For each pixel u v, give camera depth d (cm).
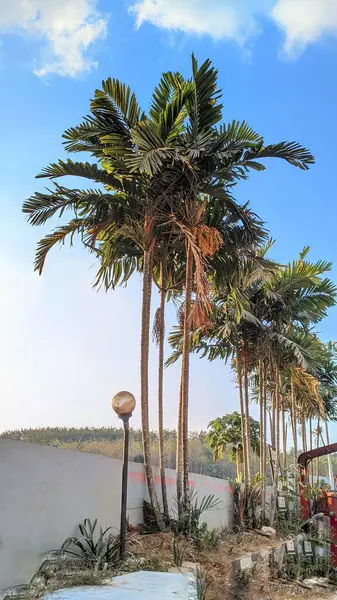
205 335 1658
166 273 1200
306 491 1517
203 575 690
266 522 1444
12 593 540
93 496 769
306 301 1678
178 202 1084
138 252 1202
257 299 1691
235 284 1272
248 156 1085
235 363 1830
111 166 1106
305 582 1152
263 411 1702
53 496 670
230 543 1121
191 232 1054
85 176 1059
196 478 1188
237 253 1195
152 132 997
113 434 1259
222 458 2972
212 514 1245
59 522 676
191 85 1041
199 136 1037
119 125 1076
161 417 1104
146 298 1059
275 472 1645
